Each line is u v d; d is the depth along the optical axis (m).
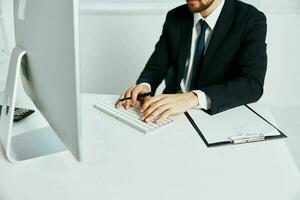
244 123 1.01
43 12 0.67
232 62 1.35
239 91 1.14
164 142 0.91
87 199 0.67
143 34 2.14
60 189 0.70
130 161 0.81
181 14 1.52
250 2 1.95
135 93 1.22
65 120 0.67
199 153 0.85
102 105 1.15
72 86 0.61
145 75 1.50
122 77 2.29
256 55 1.25
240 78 1.21
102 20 2.13
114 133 0.96
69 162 0.81
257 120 1.03
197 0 1.31
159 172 0.76
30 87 0.90
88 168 0.78
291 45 2.02
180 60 1.47
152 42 2.15
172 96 1.11
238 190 0.69
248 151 0.86
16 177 0.75
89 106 1.16
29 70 0.84
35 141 0.91
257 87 1.18
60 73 0.65
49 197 0.67
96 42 2.20
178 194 0.68
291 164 0.80
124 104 1.15
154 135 0.95
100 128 0.99
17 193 0.69
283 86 2.12
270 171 0.76
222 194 0.68
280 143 0.90
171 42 1.52
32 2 0.73
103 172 0.76
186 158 0.82
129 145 0.89
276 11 1.94
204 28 1.39
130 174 0.75
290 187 0.70
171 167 0.78
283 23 1.97
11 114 0.81
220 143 0.89
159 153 0.85
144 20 2.09
